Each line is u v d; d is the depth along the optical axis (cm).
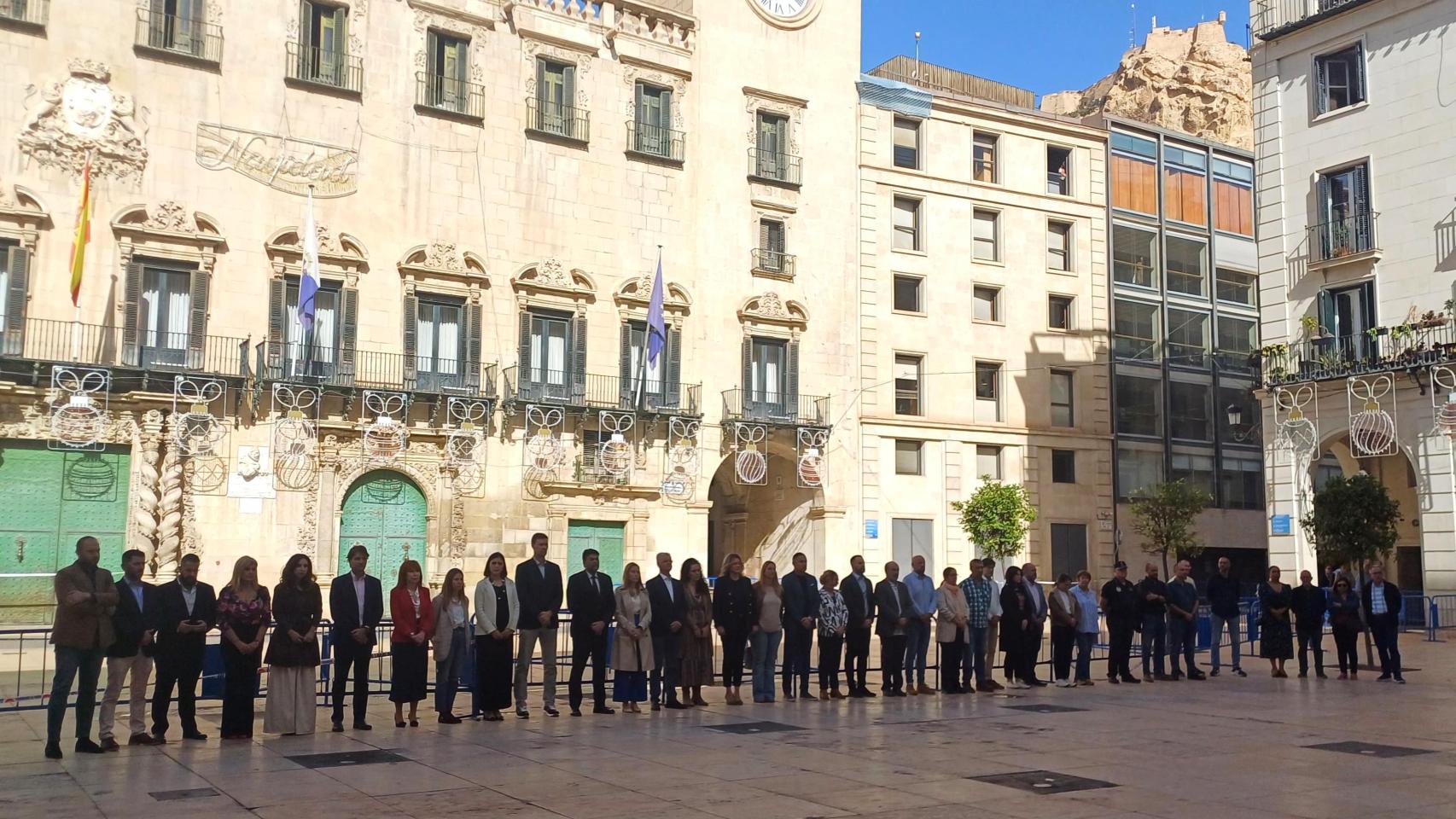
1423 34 3098
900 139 4247
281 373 3027
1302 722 1500
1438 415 2962
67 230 2841
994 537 3956
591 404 3447
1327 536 2928
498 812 915
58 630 1257
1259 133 3472
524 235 3441
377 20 3284
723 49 3856
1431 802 954
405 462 3209
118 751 1290
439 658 1536
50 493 2802
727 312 3759
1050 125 4509
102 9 2923
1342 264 3219
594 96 3600
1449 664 2405
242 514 2966
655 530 3569
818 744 1302
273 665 1406
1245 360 4906
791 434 3834
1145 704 1731
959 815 905
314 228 2984
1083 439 4428
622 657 1652
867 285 4062
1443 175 3030
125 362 2872
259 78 3108
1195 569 4659
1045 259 4462
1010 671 2106
